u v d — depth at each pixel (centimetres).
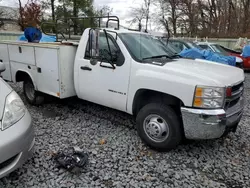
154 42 414
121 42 349
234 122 308
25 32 529
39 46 425
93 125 407
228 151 337
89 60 382
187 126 289
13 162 229
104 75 364
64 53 399
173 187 255
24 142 235
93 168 280
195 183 263
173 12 2675
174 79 293
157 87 307
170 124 305
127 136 368
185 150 332
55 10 2358
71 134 369
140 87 323
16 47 483
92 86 386
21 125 236
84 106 505
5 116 227
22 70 484
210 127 278
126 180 262
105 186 251
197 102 278
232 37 2086
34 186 245
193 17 2638
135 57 336
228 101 290
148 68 319
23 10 2069
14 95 258
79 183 253
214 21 2605
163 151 325
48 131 375
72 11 2419
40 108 491
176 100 306
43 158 294
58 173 267
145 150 328
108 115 455
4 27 2345
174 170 285
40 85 452
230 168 295
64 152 301
